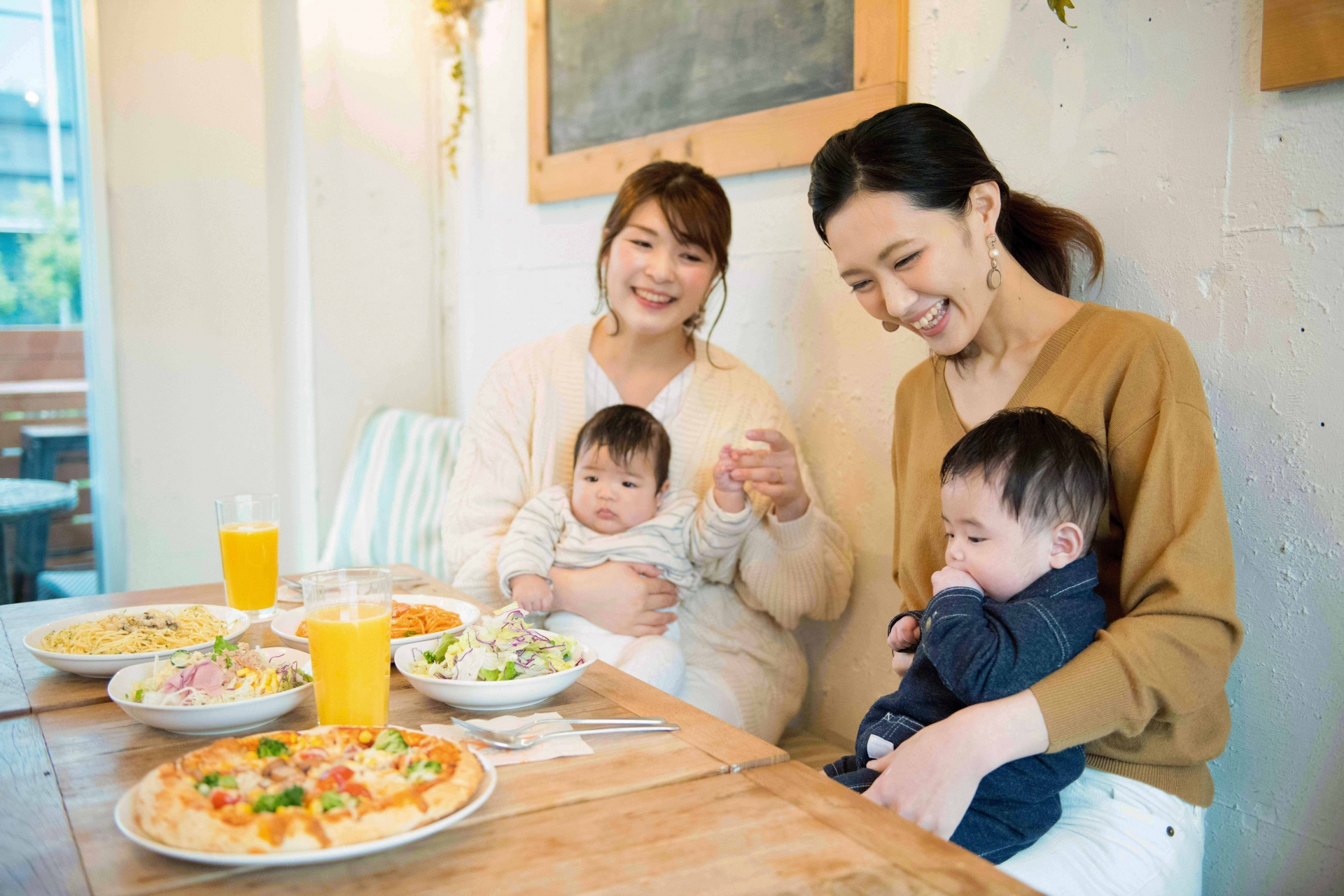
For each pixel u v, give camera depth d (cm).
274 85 276
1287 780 117
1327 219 110
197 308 274
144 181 264
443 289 298
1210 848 126
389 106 283
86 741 86
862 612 176
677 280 165
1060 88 138
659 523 160
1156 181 127
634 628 153
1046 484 100
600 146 226
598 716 94
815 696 188
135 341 267
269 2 274
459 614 119
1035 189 142
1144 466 107
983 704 94
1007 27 144
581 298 239
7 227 253
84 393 266
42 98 254
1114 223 132
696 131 197
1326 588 113
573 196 235
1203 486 104
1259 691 120
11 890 61
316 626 86
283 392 287
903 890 62
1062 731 93
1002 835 98
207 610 118
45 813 72
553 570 160
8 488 258
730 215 170
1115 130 131
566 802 74
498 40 264
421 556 240
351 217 281
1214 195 121
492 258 274
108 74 257
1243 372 119
